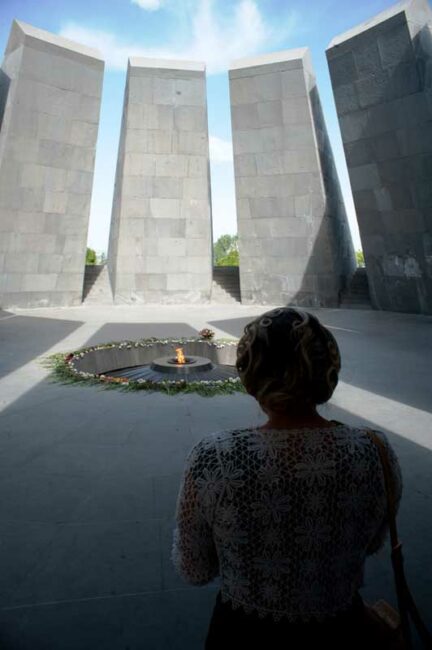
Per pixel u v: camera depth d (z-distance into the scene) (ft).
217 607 3.43
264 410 3.57
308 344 3.37
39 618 6.50
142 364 28.12
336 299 52.01
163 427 14.61
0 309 47.60
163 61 55.67
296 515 3.11
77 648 6.00
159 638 6.18
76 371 21.63
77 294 53.52
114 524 8.95
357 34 43.37
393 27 41.06
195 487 3.23
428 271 43.42
